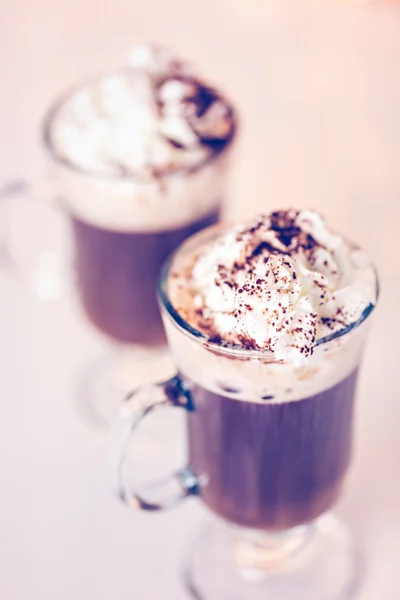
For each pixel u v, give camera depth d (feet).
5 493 1.84
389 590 1.73
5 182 2.28
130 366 2.07
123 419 1.59
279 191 2.21
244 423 1.55
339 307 1.48
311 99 2.39
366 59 2.47
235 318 1.47
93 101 1.93
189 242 1.63
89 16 2.69
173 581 1.74
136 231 1.86
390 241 2.11
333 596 1.75
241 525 1.67
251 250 1.52
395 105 2.36
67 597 1.71
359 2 2.59
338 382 1.54
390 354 1.98
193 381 1.57
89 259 1.93
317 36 2.53
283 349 1.43
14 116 2.47
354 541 1.79
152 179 1.81
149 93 1.90
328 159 2.27
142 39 2.58
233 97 2.40
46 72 2.55
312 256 1.51
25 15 2.72
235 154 1.91
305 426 1.55
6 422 1.95
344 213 2.16
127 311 1.94
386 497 1.82
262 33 2.56
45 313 2.14
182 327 1.50
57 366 2.05
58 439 1.92
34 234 2.26
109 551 1.77
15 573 1.74
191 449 1.67
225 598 1.76
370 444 1.87
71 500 1.83
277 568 1.79
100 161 1.84
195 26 2.60
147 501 1.67
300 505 1.63
